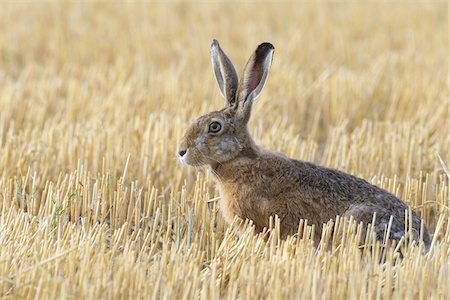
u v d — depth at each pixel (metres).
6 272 15.50
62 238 17.30
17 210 19.73
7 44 40.25
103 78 33.84
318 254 16.30
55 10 47.06
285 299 14.91
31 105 29.64
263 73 18.81
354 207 17.81
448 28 43.53
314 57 38.91
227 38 41.97
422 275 15.37
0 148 24.30
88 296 14.59
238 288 15.58
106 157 22.86
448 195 20.69
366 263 16.16
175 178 22.47
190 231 18.27
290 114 30.28
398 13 46.97
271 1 50.34
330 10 48.09
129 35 42.34
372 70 35.19
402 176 23.44
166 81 33.00
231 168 18.48
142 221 19.75
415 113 30.12
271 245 16.70
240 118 18.66
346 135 25.69
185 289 14.81
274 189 18.20
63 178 22.47
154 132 24.83
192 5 49.06
